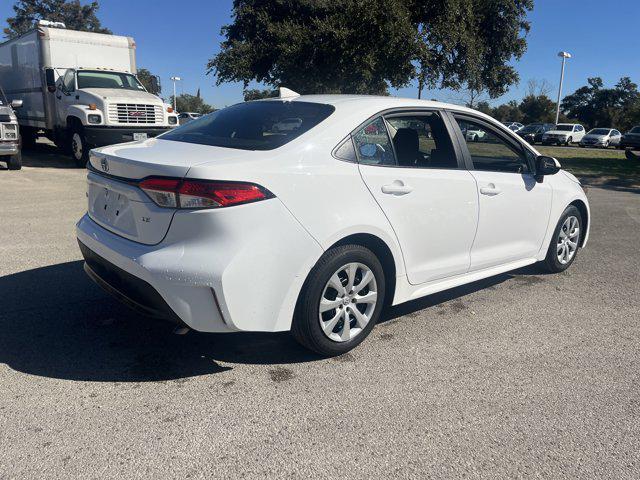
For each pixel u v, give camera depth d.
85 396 2.94
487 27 21.95
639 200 10.97
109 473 2.34
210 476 2.35
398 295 3.77
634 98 65.38
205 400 2.95
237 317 2.96
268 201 2.98
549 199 5.01
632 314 4.50
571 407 3.04
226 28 26.03
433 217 3.84
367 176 3.44
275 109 3.78
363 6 17.69
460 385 3.23
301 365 3.40
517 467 2.51
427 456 2.55
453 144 4.12
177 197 2.87
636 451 2.66
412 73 18.33
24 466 2.36
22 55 14.46
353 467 2.46
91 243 3.39
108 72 13.73
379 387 3.16
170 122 13.33
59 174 11.69
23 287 4.50
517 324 4.21
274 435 2.66
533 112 59.34
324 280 3.26
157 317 3.09
